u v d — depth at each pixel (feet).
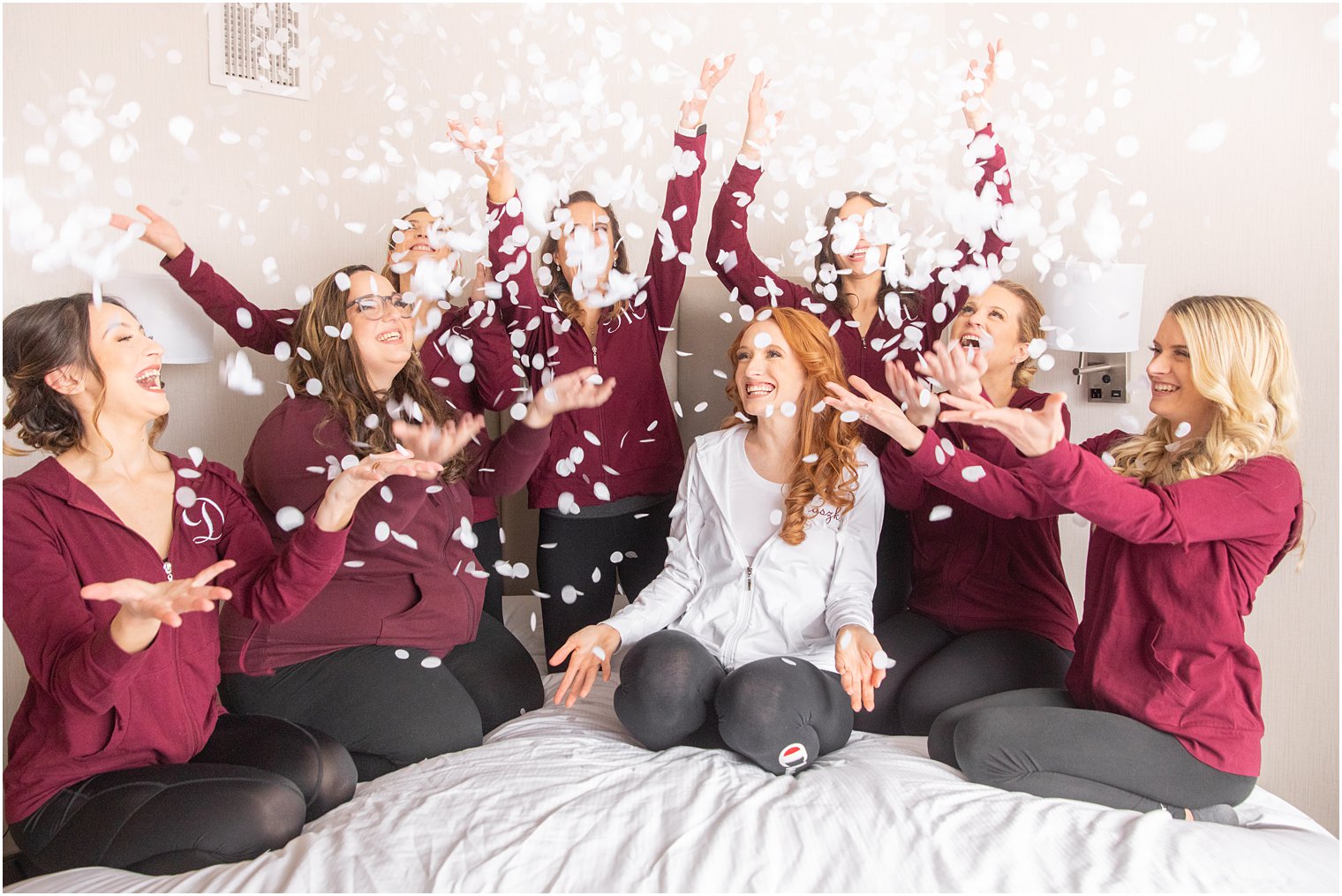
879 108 7.61
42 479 4.89
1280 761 7.52
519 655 7.19
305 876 4.35
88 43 8.07
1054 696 5.81
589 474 7.97
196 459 5.41
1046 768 5.14
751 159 7.65
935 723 5.73
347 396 6.34
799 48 9.78
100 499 4.97
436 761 5.67
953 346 4.83
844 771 5.35
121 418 5.13
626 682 5.66
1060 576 6.89
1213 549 5.24
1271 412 5.29
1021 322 6.89
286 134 9.75
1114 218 6.36
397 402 6.62
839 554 6.28
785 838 4.56
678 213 7.86
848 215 7.64
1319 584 7.29
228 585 5.36
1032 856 4.45
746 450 6.63
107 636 4.22
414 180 10.12
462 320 8.03
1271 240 7.56
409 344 6.49
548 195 7.82
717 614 6.26
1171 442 5.71
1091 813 4.89
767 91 9.73
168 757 5.09
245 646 5.73
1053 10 8.81
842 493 6.28
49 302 5.08
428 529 6.61
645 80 9.96
